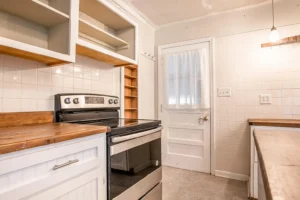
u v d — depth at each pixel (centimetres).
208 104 266
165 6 245
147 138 153
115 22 195
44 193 81
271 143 85
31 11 121
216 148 261
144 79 280
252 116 242
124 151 129
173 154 291
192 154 279
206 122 270
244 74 247
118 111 214
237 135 250
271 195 38
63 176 89
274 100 231
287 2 226
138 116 260
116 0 226
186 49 284
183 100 281
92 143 105
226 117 256
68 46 128
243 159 246
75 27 131
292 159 62
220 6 245
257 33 240
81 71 173
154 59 306
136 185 139
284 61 227
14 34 124
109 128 116
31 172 77
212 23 267
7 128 109
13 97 125
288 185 42
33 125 124
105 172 115
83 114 161
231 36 255
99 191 109
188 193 208
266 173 50
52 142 83
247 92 245
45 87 144
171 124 293
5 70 121
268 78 234
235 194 206
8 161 69
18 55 120
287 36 225
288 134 108
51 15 125
